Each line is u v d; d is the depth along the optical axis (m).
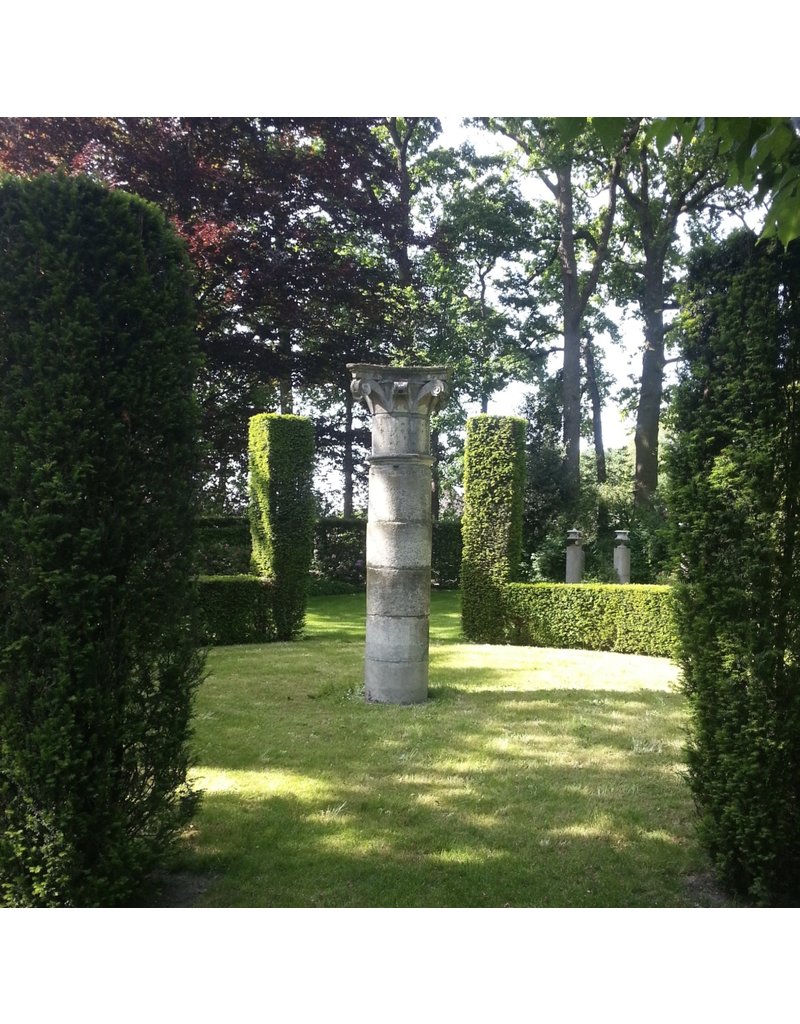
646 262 22.27
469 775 4.79
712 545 3.32
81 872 2.81
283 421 10.73
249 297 15.56
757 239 3.12
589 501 18.14
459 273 25.00
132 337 2.98
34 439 2.76
